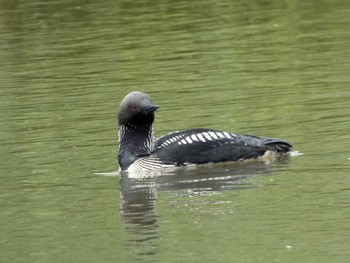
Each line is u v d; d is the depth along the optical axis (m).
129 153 15.47
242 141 15.57
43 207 13.64
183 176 14.91
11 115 18.88
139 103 15.42
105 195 14.08
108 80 21.23
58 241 12.30
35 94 20.45
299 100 18.48
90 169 15.38
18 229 12.81
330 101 18.22
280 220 12.50
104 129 17.48
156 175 15.03
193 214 13.01
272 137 16.30
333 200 13.09
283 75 20.58
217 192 13.94
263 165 15.19
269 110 18.00
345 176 14.07
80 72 22.16
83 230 12.66
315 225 12.23
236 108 18.33
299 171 14.56
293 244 11.67
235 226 12.41
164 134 16.94
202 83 20.41
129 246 11.97
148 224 12.75
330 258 11.18
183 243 11.95
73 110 18.91
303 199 13.23
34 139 17.12
